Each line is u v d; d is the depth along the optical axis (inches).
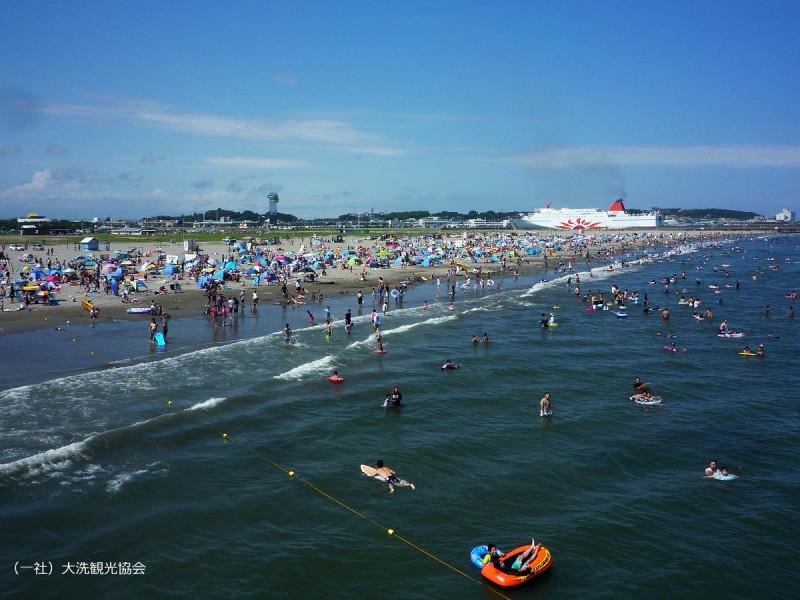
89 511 872.3
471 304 3016.7
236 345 1905.8
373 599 706.8
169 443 1123.9
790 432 1273.4
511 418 1336.1
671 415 1373.0
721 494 989.2
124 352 1758.1
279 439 1176.2
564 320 2583.7
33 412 1230.9
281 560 778.2
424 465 1079.6
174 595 700.0
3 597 678.5
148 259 4690.0
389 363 1779.0
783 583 754.8
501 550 812.0
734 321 2581.2
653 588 738.2
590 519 901.8
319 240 7372.1
